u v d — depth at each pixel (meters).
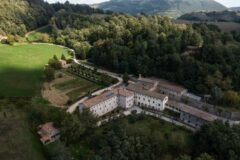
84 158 110.06
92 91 167.12
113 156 105.75
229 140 110.00
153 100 146.88
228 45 192.50
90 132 123.88
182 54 187.88
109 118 134.12
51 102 152.50
